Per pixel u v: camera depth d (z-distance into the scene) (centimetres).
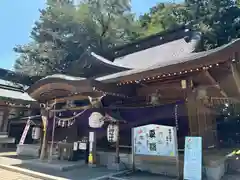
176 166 588
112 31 1941
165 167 633
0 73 1817
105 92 710
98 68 1177
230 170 679
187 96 595
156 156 618
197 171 513
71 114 982
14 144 1387
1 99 1230
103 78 747
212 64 482
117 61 1383
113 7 1975
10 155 1006
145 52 1315
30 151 1008
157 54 1182
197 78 576
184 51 1061
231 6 1727
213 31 1627
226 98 682
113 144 912
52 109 916
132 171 661
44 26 1764
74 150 831
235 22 1712
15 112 1488
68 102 882
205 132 695
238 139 1359
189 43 1119
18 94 1445
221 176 596
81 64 1232
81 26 1786
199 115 621
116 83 692
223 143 1314
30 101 1346
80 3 1914
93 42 1834
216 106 902
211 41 1655
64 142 888
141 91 783
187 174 526
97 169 703
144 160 677
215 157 643
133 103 848
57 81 746
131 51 1434
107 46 1850
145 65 1067
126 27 2064
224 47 448
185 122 792
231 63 486
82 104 945
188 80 591
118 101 889
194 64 500
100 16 1914
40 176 611
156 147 616
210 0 1753
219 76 561
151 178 580
